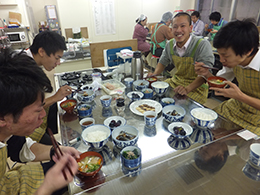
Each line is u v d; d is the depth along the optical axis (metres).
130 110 1.30
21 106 0.57
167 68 2.93
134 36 4.05
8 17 4.18
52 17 4.46
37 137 1.27
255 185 0.78
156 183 0.77
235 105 1.40
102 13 4.89
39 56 1.43
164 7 5.51
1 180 0.71
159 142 0.97
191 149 0.92
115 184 0.75
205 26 4.71
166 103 1.32
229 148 0.91
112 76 1.90
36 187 0.74
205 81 1.64
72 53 2.71
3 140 0.76
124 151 0.85
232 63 1.09
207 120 1.01
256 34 0.97
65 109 1.26
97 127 1.05
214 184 0.77
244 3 4.11
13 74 0.54
